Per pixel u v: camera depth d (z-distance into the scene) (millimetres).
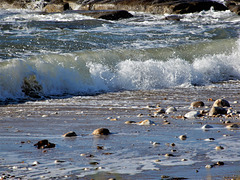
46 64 38031
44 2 124312
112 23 78125
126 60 42969
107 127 20703
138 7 105125
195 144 16250
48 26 69062
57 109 28672
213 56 48625
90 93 37406
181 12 99875
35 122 22812
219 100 28281
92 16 90062
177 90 39031
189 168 12578
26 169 12672
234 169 12430
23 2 126438
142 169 12539
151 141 16953
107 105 30500
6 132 19516
